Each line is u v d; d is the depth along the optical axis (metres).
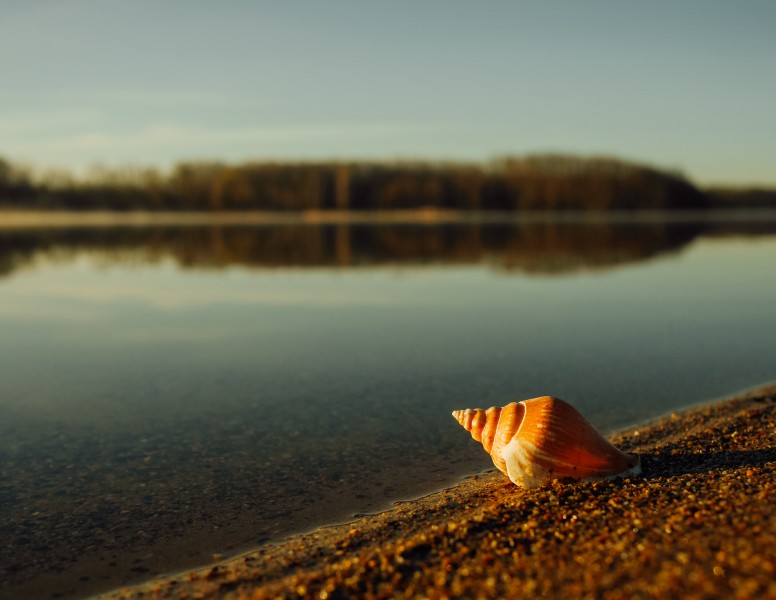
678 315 14.31
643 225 63.91
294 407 8.46
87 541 5.21
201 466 6.65
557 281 20.31
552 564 4.10
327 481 6.23
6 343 12.29
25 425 7.89
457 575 4.11
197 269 24.89
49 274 23.33
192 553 4.98
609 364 10.34
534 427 5.64
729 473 5.60
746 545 3.96
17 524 5.50
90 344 12.18
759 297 16.59
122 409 8.47
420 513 5.39
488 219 85.44
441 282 20.41
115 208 100.62
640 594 3.57
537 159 102.88
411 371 10.09
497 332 12.83
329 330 13.24
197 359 11.00
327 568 4.37
